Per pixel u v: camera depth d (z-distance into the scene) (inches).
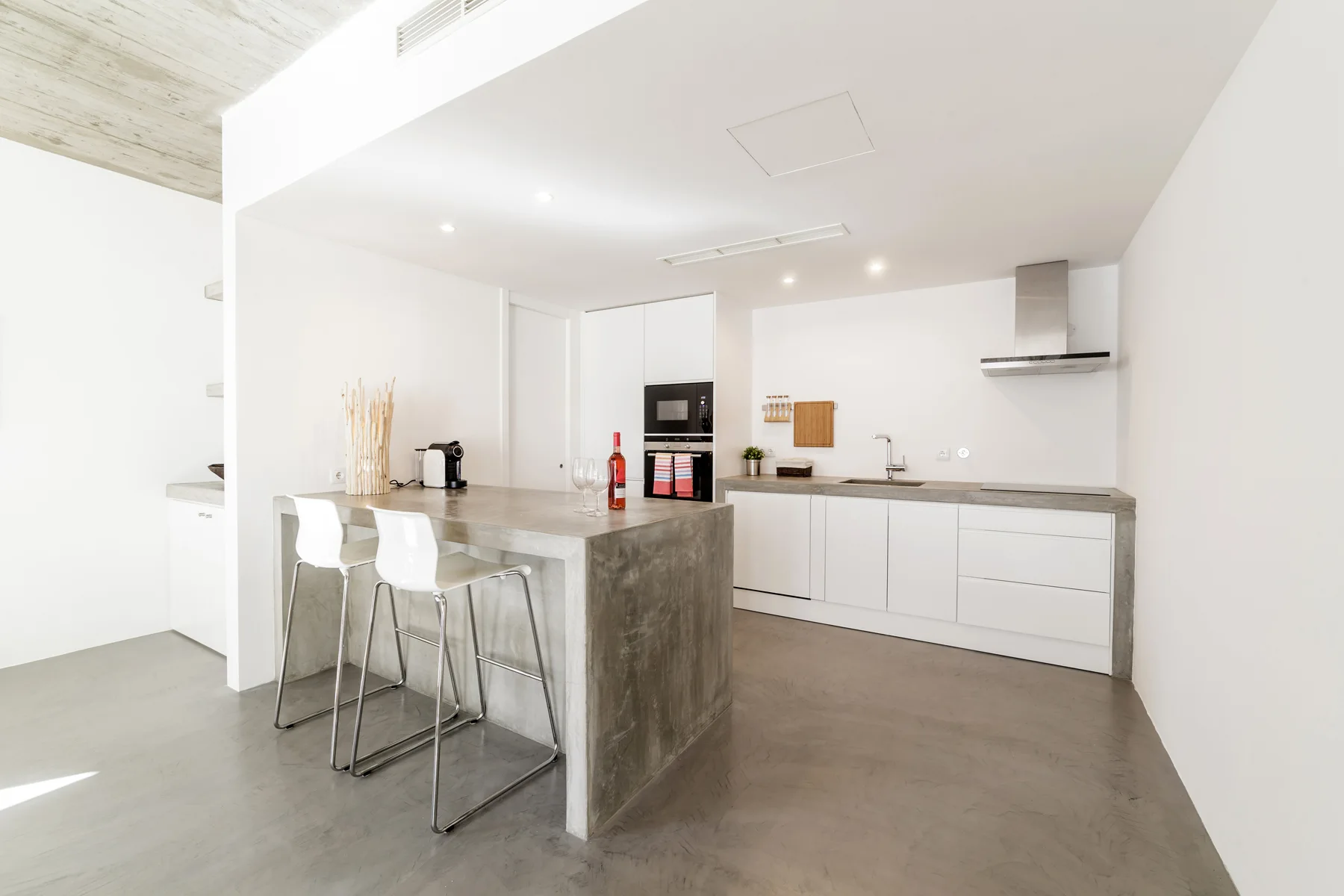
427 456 135.1
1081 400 144.9
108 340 133.3
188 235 145.7
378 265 133.6
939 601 135.9
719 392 172.1
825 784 81.0
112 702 105.9
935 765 85.7
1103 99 70.6
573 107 73.6
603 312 194.4
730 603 104.4
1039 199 101.5
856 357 174.6
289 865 65.1
